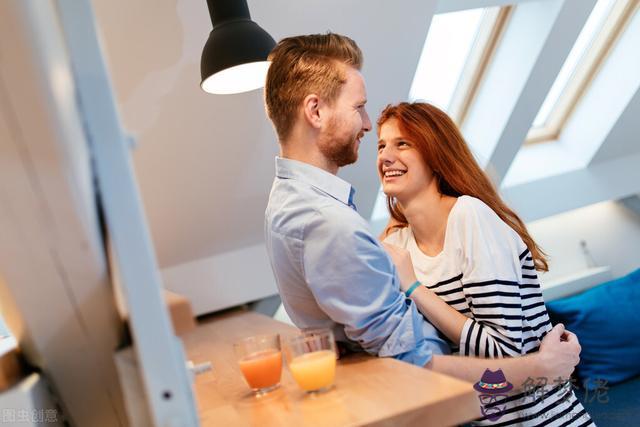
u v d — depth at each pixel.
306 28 2.34
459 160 1.49
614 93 3.47
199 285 3.12
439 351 1.33
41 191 0.49
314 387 1.00
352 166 2.97
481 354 1.30
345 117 1.19
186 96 2.33
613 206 4.05
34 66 0.44
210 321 2.92
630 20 3.27
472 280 1.33
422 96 3.52
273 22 2.28
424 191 1.50
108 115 0.52
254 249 3.23
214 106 2.40
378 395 0.94
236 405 1.06
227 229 3.03
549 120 3.87
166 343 0.54
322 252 1.09
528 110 3.13
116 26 2.02
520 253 1.41
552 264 3.91
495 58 3.15
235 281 3.17
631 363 3.13
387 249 1.41
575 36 2.84
